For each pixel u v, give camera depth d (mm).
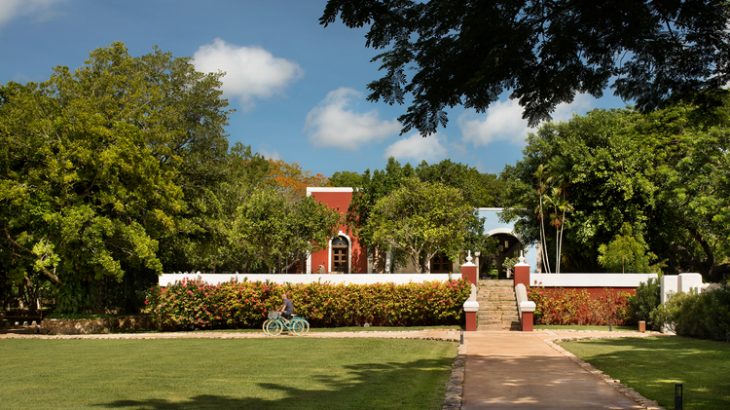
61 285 23125
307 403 8500
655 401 8609
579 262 34938
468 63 7195
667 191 28062
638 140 31250
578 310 24359
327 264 40188
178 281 23734
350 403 8461
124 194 21266
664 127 31172
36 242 21172
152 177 21844
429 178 41062
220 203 27688
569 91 7645
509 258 37938
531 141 35094
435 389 9586
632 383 10156
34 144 20453
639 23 6801
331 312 23672
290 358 13992
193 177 26781
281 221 34781
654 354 14305
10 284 25734
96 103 22266
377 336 19688
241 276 24141
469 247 35812
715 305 18172
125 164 20859
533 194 34000
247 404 8484
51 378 11086
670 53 7203
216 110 27297
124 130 21250
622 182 28906
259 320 23672
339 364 12922
